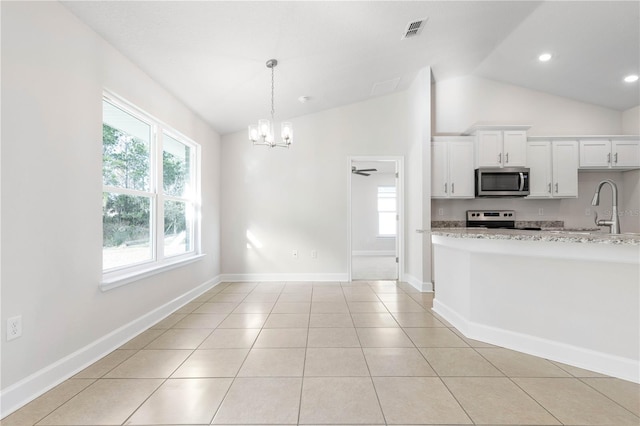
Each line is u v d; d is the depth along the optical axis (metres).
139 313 2.68
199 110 3.77
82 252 2.04
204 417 1.52
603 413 1.54
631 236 1.86
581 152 4.34
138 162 2.84
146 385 1.81
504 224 4.58
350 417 1.52
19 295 1.62
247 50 2.79
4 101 1.54
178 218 3.64
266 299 3.72
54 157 1.83
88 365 2.05
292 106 4.30
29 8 1.67
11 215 1.58
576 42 3.46
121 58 2.45
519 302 2.28
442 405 1.61
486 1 2.79
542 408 1.58
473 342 2.43
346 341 2.46
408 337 2.54
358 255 8.54
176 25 2.30
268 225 4.74
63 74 1.90
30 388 1.66
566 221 4.66
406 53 3.56
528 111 4.63
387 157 4.74
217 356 2.20
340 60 3.35
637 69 3.79
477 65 4.25
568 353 2.06
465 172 4.34
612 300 1.90
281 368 2.02
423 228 4.12
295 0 2.29
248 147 4.74
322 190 4.74
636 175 4.46
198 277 3.93
